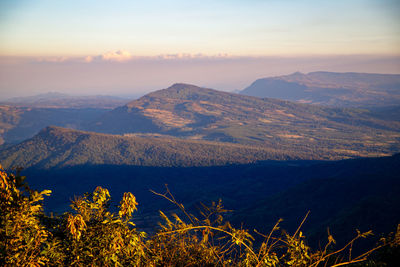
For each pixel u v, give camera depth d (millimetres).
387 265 2889
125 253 2822
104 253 2748
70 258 2746
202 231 2775
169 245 2871
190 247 2861
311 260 2789
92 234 2834
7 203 2598
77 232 2721
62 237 2838
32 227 2650
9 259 2492
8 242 2527
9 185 2672
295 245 2793
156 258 2805
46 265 2658
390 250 2902
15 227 2564
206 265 2750
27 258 2562
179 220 2875
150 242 2902
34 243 2619
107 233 2818
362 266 2871
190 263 2760
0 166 2703
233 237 2766
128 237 2859
